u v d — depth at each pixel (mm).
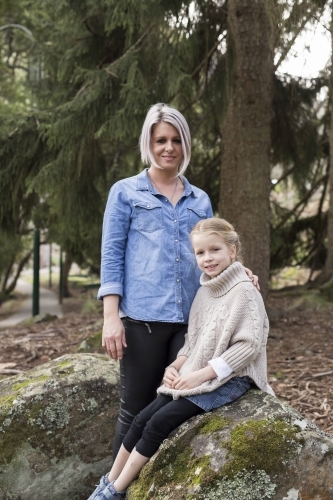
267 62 5797
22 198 7020
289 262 10773
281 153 7527
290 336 6359
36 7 7250
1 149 6320
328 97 7117
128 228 2674
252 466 2162
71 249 10867
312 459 2166
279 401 2393
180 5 5453
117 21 5859
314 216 10242
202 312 2533
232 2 5629
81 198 6918
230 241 2500
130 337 2658
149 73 6031
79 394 3135
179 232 2646
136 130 5805
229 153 6016
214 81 6246
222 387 2395
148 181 2697
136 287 2619
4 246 15219
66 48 7375
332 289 8477
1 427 3014
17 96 16297
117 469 2553
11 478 2977
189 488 2197
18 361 5930
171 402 2410
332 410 3959
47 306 18422
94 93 5875
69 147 6180
